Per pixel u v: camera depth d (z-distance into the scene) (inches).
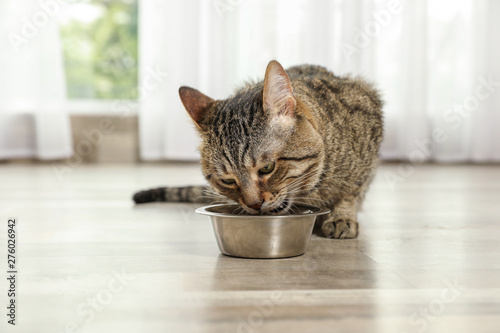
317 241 32.1
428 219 38.2
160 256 29.0
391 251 29.9
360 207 37.0
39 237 33.0
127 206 43.2
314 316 21.5
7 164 74.6
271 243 28.1
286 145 28.8
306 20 73.4
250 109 29.0
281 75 28.5
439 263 27.7
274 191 29.0
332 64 73.4
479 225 36.3
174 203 44.5
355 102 34.1
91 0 77.9
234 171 28.9
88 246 31.0
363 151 33.4
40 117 72.1
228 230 28.5
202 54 74.0
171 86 73.4
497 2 76.0
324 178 31.3
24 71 72.8
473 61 76.7
